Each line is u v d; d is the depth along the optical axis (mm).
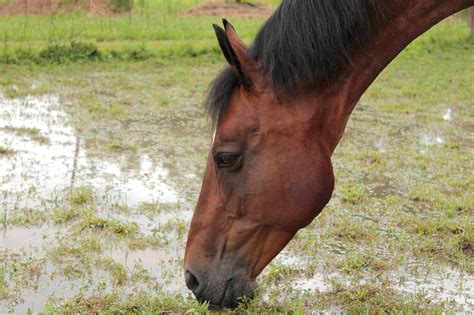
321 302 4297
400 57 16219
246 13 23766
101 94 11273
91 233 5379
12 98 10594
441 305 4254
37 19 19125
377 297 4344
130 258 4953
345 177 7113
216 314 4055
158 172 7160
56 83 12023
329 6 3361
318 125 3449
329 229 5586
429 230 5562
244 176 3434
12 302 4230
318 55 3352
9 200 6094
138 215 5867
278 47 3365
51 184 6586
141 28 18484
